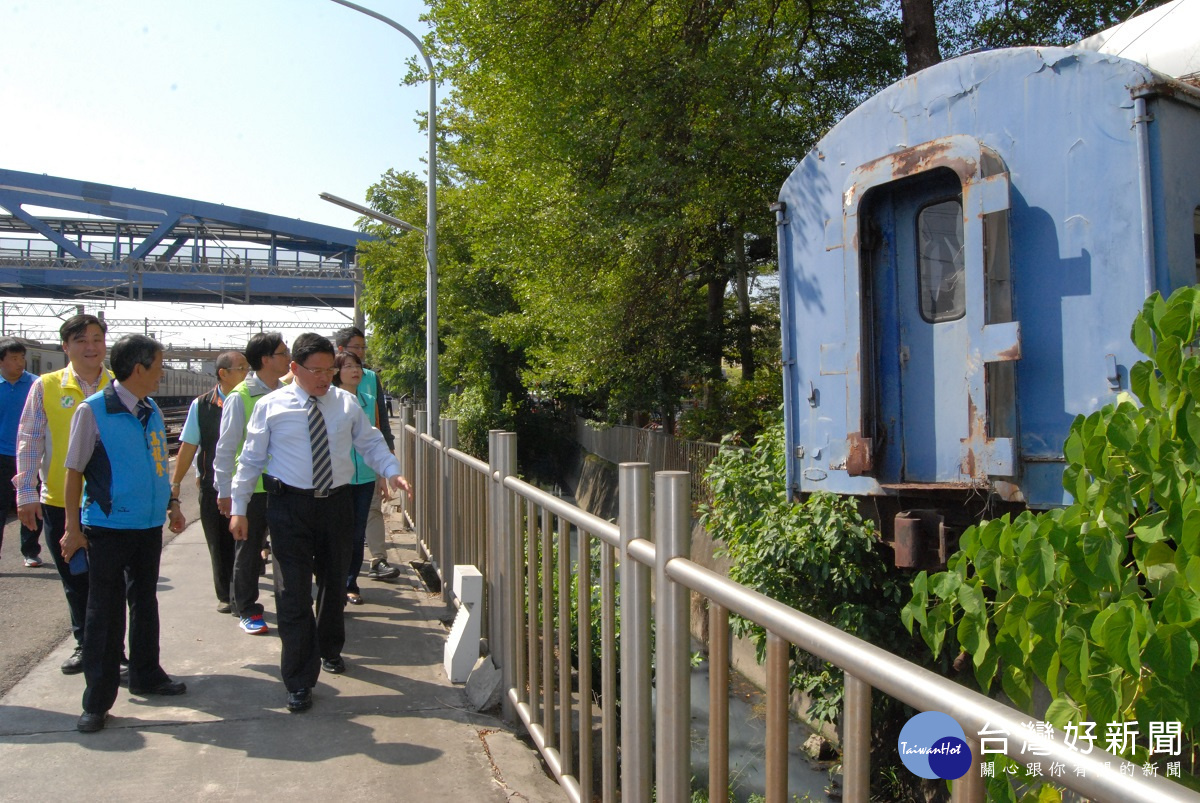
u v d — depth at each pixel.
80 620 4.66
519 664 3.83
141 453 3.95
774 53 12.20
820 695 5.72
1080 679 2.21
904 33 10.98
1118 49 5.23
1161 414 2.33
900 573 6.06
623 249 12.57
